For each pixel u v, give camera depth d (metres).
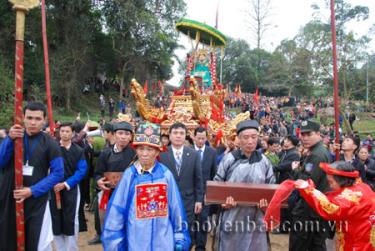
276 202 3.48
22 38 3.57
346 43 25.50
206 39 11.20
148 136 3.54
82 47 30.08
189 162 5.11
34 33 26.73
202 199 5.10
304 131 4.59
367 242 3.36
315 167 4.43
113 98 35.91
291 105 38.16
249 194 3.72
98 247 6.11
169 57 35.06
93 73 35.19
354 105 30.42
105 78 37.84
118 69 35.88
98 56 34.75
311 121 4.62
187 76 10.72
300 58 29.00
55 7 28.62
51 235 3.85
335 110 5.17
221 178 4.13
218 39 10.74
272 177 4.09
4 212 3.64
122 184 3.54
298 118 27.42
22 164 3.60
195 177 5.12
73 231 5.02
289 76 33.59
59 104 29.81
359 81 29.45
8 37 25.22
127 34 31.66
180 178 5.04
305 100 39.12
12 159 3.71
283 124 22.91
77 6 28.98
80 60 29.77
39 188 3.64
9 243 3.65
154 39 31.47
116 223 3.44
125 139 5.10
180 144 5.17
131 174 3.56
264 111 27.09
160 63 34.72
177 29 10.88
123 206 3.49
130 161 5.07
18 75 3.54
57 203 4.89
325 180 4.38
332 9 5.22
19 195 3.52
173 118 9.04
